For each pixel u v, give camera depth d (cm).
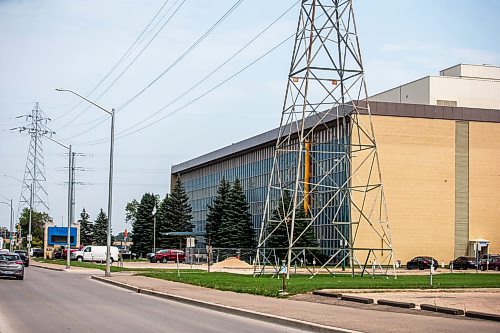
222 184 9881
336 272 5488
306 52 4275
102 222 14312
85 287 3603
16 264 4131
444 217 7875
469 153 8062
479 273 5778
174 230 10938
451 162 7956
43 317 1995
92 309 2295
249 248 8650
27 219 17850
